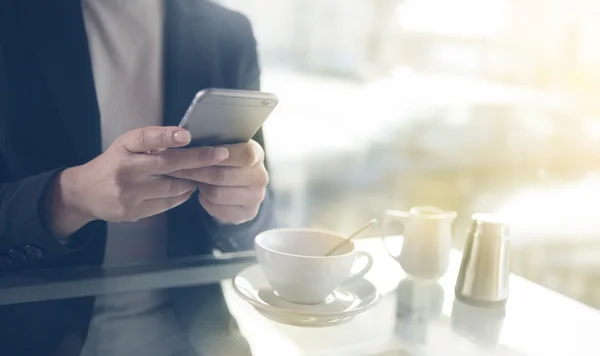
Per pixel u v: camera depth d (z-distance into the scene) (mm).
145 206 746
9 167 903
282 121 1413
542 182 1614
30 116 900
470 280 728
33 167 905
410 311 693
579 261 1358
